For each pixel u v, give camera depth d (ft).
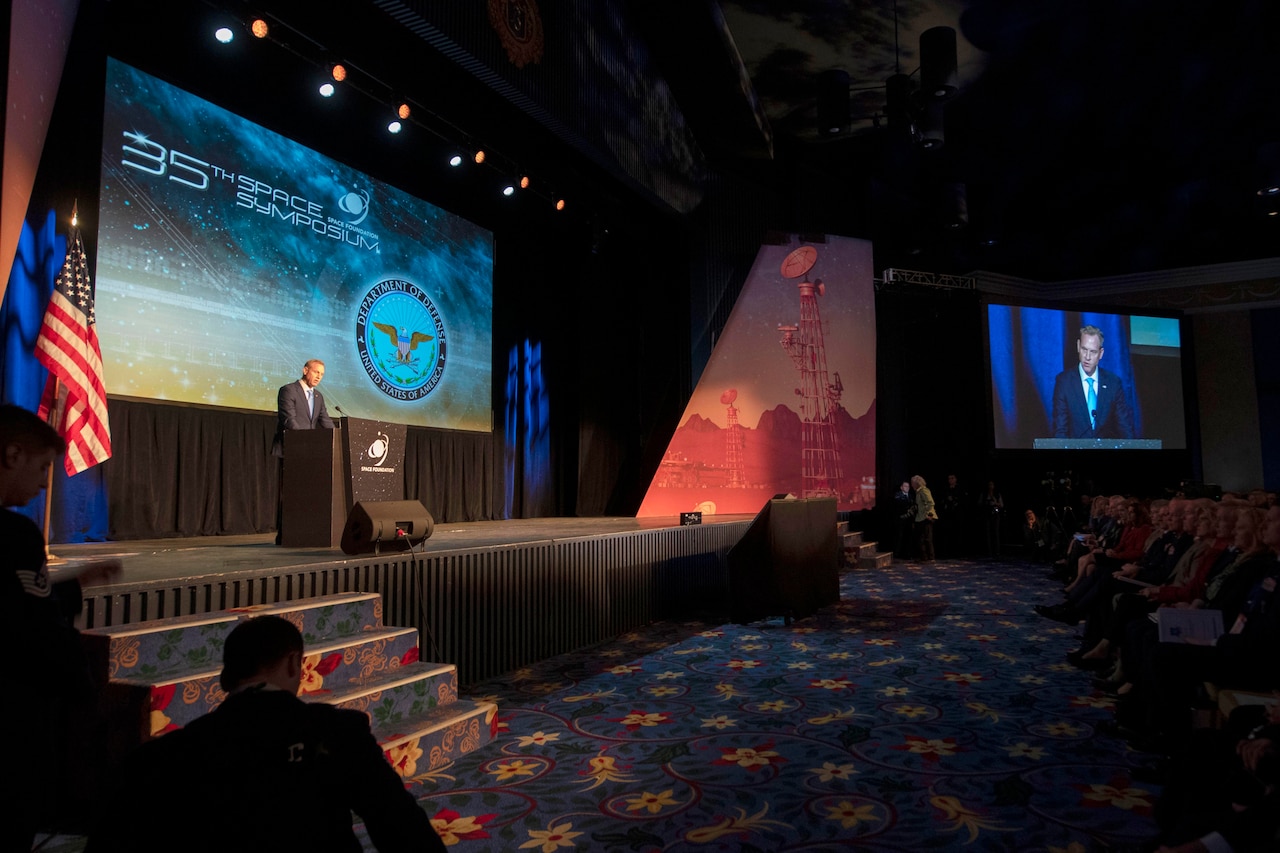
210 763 3.93
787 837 8.36
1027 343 43.88
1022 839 8.24
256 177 24.00
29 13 10.90
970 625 20.99
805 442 40.57
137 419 20.67
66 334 14.26
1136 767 10.31
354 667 11.09
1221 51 31.76
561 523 30.76
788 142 41.11
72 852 7.97
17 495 4.88
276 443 16.56
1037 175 42.42
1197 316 50.37
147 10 20.45
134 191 20.57
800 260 41.63
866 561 35.96
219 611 10.56
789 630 20.65
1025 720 12.42
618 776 10.18
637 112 30.17
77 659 4.73
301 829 3.96
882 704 13.42
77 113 18.67
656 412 39.37
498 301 35.29
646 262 39.88
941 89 26.58
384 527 13.43
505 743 11.54
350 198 27.43
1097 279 52.85
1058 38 31.24
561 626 18.21
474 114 26.94
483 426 33.42
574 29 25.80
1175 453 46.16
